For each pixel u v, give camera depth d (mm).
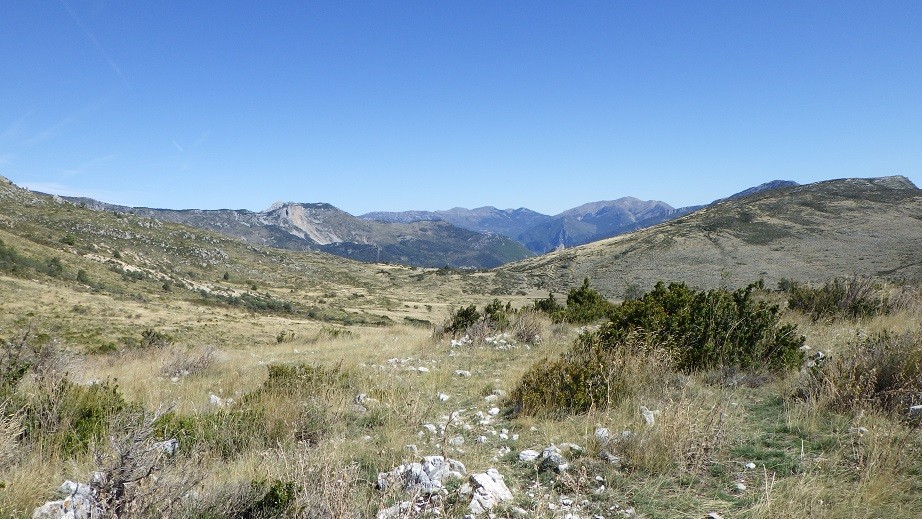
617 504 3850
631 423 5457
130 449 3426
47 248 92188
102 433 5484
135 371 12539
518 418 6422
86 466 4676
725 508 3711
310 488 3736
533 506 3877
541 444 5387
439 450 5246
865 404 5191
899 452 4129
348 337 22125
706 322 8258
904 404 5223
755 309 8508
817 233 116312
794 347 7812
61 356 8867
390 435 5625
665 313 8977
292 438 5633
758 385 6957
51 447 5141
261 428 6129
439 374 9508
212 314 67312
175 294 90875
